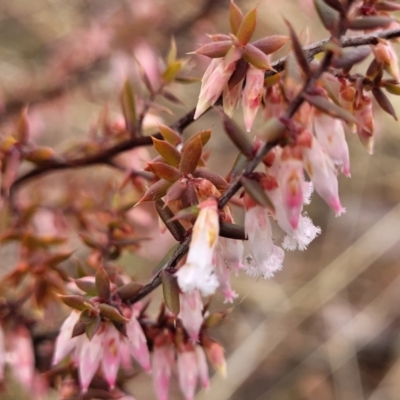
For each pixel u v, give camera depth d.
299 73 0.15
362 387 0.46
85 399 0.18
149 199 0.15
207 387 0.17
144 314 0.17
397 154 0.52
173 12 0.32
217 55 0.15
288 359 0.46
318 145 0.14
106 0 0.38
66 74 0.33
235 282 0.41
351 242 0.50
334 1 0.14
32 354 0.19
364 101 0.15
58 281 0.20
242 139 0.14
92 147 0.21
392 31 0.15
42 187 0.29
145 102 0.19
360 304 0.50
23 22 0.43
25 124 0.20
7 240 0.20
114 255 0.20
